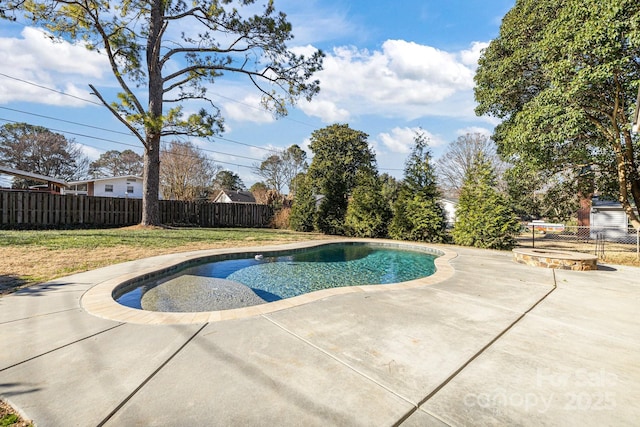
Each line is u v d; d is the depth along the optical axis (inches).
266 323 131.0
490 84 470.3
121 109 412.2
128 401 75.7
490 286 207.9
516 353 106.5
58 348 105.0
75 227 522.0
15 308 146.3
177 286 219.6
